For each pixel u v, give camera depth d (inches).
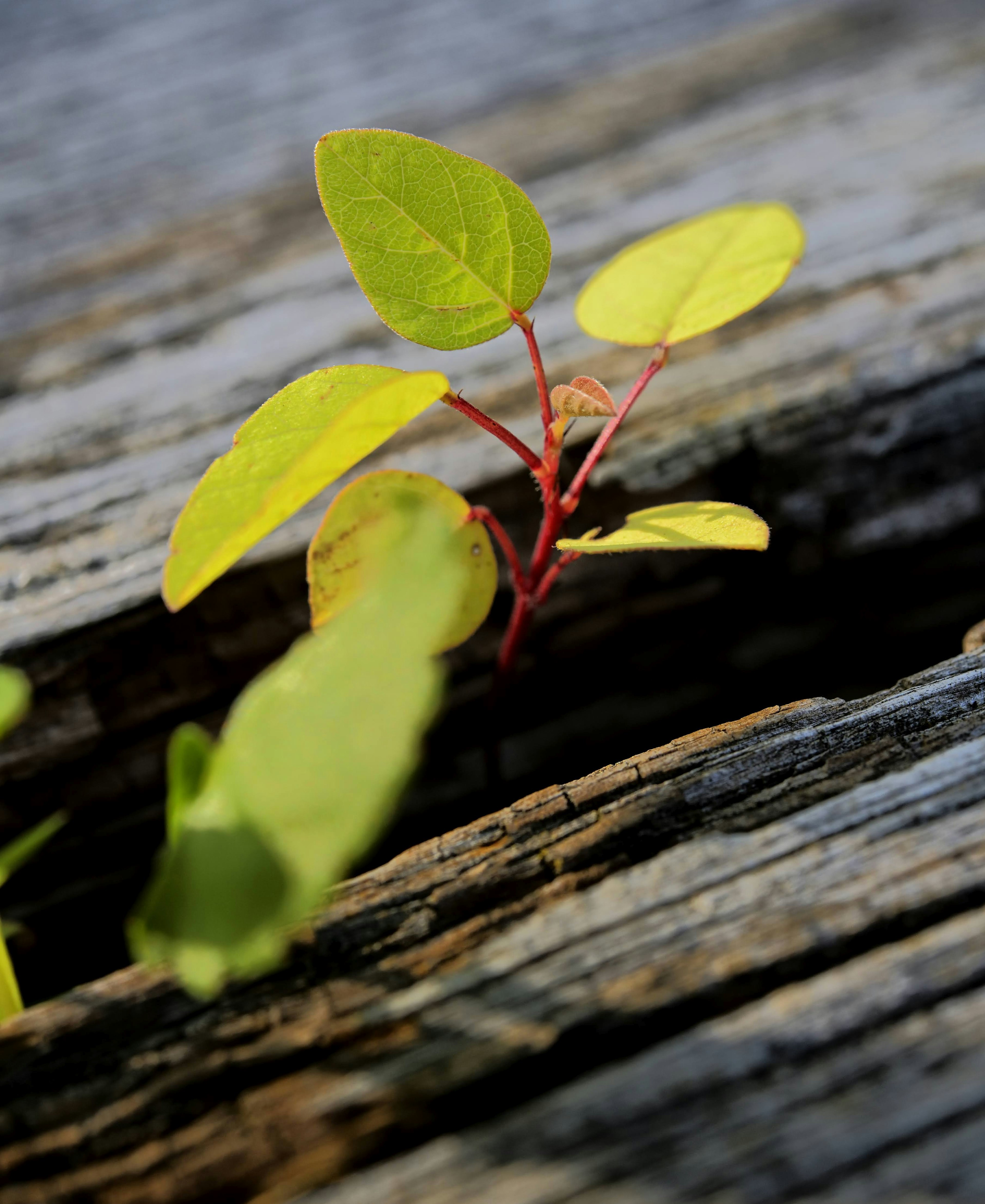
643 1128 9.5
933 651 12.2
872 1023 9.6
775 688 12.2
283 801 9.5
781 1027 9.6
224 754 9.6
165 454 12.3
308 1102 9.6
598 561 11.8
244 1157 9.6
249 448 10.3
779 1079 9.6
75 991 9.9
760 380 12.1
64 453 12.4
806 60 18.2
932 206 13.3
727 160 15.5
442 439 12.0
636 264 10.6
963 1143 9.4
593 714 12.1
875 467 11.9
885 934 9.8
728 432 11.9
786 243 10.5
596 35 20.4
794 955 9.8
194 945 9.4
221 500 10.1
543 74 19.3
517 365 12.5
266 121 18.8
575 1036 9.7
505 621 11.8
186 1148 9.6
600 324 10.8
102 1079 9.7
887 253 12.8
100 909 11.5
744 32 19.7
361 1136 9.6
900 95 16.4
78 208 17.1
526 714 12.1
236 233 15.8
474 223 10.5
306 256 14.9
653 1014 9.7
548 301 13.0
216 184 17.2
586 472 10.8
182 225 16.2
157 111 19.6
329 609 10.6
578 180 15.7
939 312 12.3
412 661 9.5
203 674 11.5
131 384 12.8
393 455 12.0
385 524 10.5
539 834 10.1
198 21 22.8
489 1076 9.6
